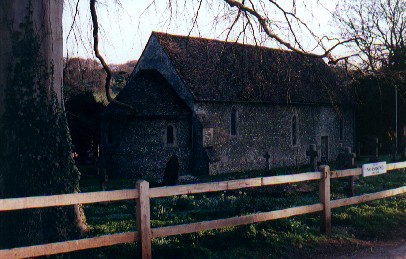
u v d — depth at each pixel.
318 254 8.85
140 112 31.02
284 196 16.27
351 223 11.14
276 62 13.34
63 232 8.42
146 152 31.36
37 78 8.45
